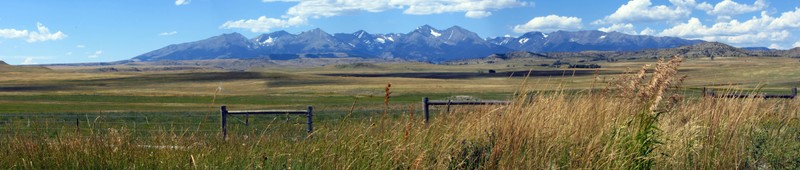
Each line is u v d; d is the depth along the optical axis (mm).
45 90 134000
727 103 7500
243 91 120438
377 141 6078
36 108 57938
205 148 6297
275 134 7047
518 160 5777
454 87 125062
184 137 6711
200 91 123562
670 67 6188
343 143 6109
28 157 5828
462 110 7156
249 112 11930
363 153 5906
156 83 168000
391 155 5859
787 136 7328
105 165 5805
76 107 60375
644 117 6086
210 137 7129
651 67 6551
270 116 16984
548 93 6777
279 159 6039
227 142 6691
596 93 6859
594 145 5895
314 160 5941
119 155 5945
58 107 60531
